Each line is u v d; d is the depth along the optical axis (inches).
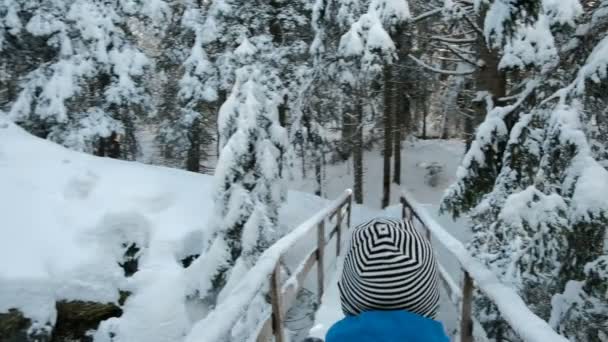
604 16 185.9
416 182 964.6
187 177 439.2
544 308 191.5
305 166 969.5
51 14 517.7
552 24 194.9
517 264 188.9
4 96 578.9
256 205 331.6
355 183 795.4
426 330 42.8
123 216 366.6
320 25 416.5
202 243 366.0
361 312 46.8
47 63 537.0
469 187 230.4
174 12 636.7
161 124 705.0
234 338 251.1
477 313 210.7
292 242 160.2
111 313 327.0
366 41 333.1
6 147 410.0
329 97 568.1
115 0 565.3
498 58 305.1
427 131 1279.5
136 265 358.0
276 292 142.9
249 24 578.9
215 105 627.2
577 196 150.2
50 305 310.3
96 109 553.6
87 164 423.8
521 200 174.6
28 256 322.3
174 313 319.6
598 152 172.9
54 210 362.0
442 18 398.6
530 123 196.5
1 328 292.8
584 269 156.6
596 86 164.6
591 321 163.9
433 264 47.8
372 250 45.4
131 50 562.6
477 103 330.0
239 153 332.5
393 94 671.1
